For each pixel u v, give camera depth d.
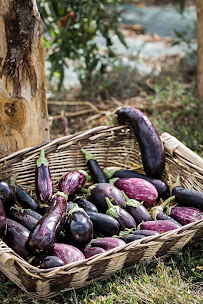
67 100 4.55
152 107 4.20
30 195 2.52
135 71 4.86
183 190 2.52
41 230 1.95
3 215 2.01
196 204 2.45
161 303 2.00
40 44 2.45
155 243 2.04
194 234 2.26
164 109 4.22
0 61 2.39
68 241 2.11
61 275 1.85
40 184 2.40
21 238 2.02
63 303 2.05
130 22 6.98
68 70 5.31
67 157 2.71
